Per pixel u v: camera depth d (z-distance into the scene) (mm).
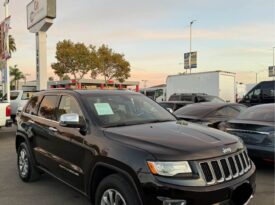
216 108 9195
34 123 5680
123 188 3498
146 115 4879
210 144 3643
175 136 3822
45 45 15727
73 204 4965
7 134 12453
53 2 14602
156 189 3248
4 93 18922
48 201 5102
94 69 42406
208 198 3305
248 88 33969
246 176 3760
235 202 3566
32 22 16266
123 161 3521
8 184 5969
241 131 6641
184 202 3229
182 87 24875
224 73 22891
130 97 5199
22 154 6191
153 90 32250
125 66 45031
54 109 5250
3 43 18406
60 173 4848
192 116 8953
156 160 3324
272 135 6207
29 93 15906
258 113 6996
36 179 6023
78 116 4309
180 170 3301
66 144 4613
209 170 3410
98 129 4148
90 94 4906
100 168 3971
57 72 41031
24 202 5066
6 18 17953
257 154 6355
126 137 3797
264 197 5180
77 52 40000
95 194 4062
